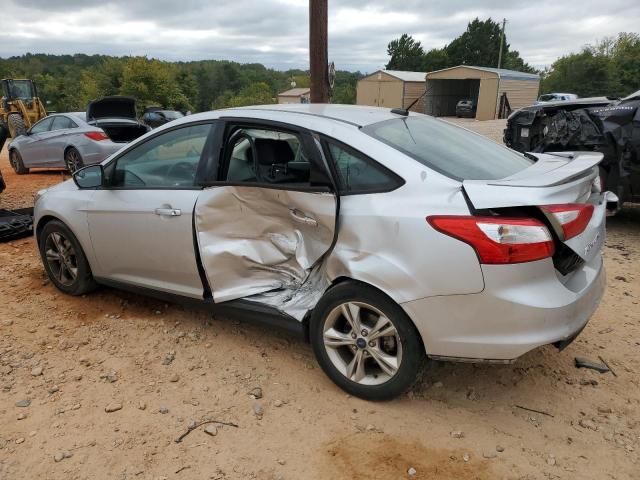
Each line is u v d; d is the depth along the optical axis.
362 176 2.89
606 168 6.20
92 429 2.80
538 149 6.96
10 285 4.69
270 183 3.17
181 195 3.48
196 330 3.87
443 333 2.65
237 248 3.37
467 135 3.59
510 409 2.96
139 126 11.27
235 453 2.64
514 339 2.54
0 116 19.55
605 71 53.56
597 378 3.24
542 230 2.49
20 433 2.77
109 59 69.62
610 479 2.45
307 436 2.76
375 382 2.94
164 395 3.10
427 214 2.62
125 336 3.79
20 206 8.23
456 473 2.50
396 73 40.91
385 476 2.49
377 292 2.79
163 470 2.53
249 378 3.27
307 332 3.22
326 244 3.07
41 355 3.52
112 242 3.91
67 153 10.84
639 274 4.97
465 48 79.19
